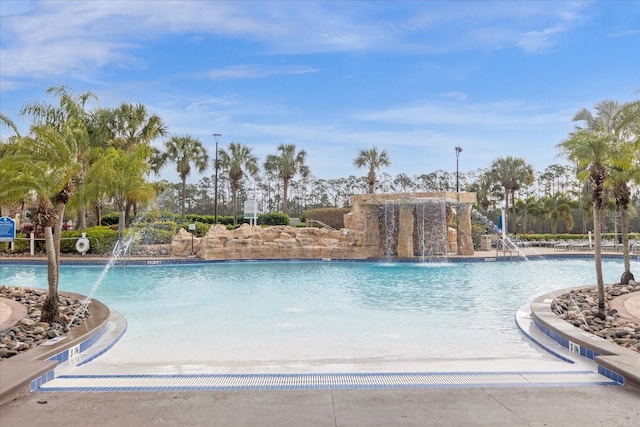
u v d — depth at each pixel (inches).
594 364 240.1
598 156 341.4
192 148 1747.0
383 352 279.9
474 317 395.5
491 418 158.4
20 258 884.6
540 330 320.5
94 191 1002.1
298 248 971.3
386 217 1043.3
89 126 1136.2
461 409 166.6
